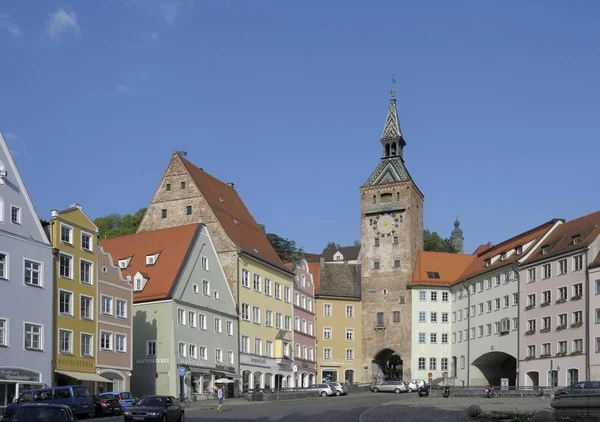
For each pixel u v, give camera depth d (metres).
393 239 125.25
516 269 100.94
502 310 104.06
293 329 110.50
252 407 68.00
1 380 58.22
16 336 60.28
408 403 68.88
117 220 142.88
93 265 70.12
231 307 92.75
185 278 82.75
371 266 125.50
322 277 126.00
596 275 85.38
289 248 177.12
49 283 64.25
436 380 114.38
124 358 73.38
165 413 47.25
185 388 79.81
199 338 84.12
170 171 102.62
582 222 94.50
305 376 114.06
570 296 89.50
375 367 123.06
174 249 85.44
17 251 61.31
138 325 80.25
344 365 122.12
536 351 94.81
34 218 63.88
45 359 62.78
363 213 127.69
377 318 123.31
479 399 76.88
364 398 84.25
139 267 84.94
